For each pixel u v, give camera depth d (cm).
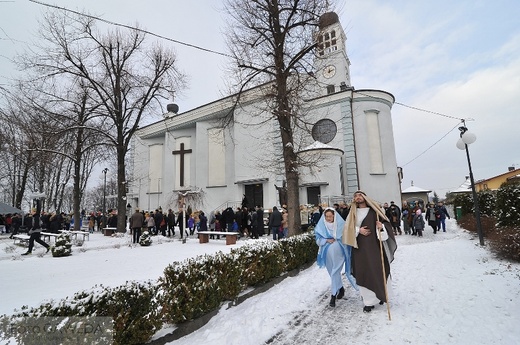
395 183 2217
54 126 1686
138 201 3431
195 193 2652
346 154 2183
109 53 1870
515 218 819
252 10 1111
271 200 2241
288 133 1077
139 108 1925
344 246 490
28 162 1850
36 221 1140
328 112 2298
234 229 1675
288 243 707
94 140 2050
